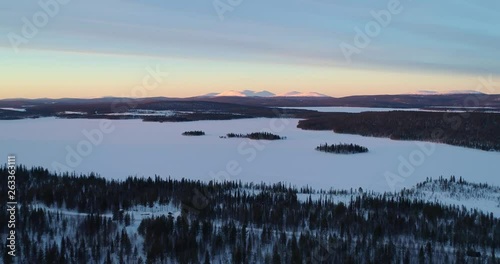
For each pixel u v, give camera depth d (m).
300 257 54.12
